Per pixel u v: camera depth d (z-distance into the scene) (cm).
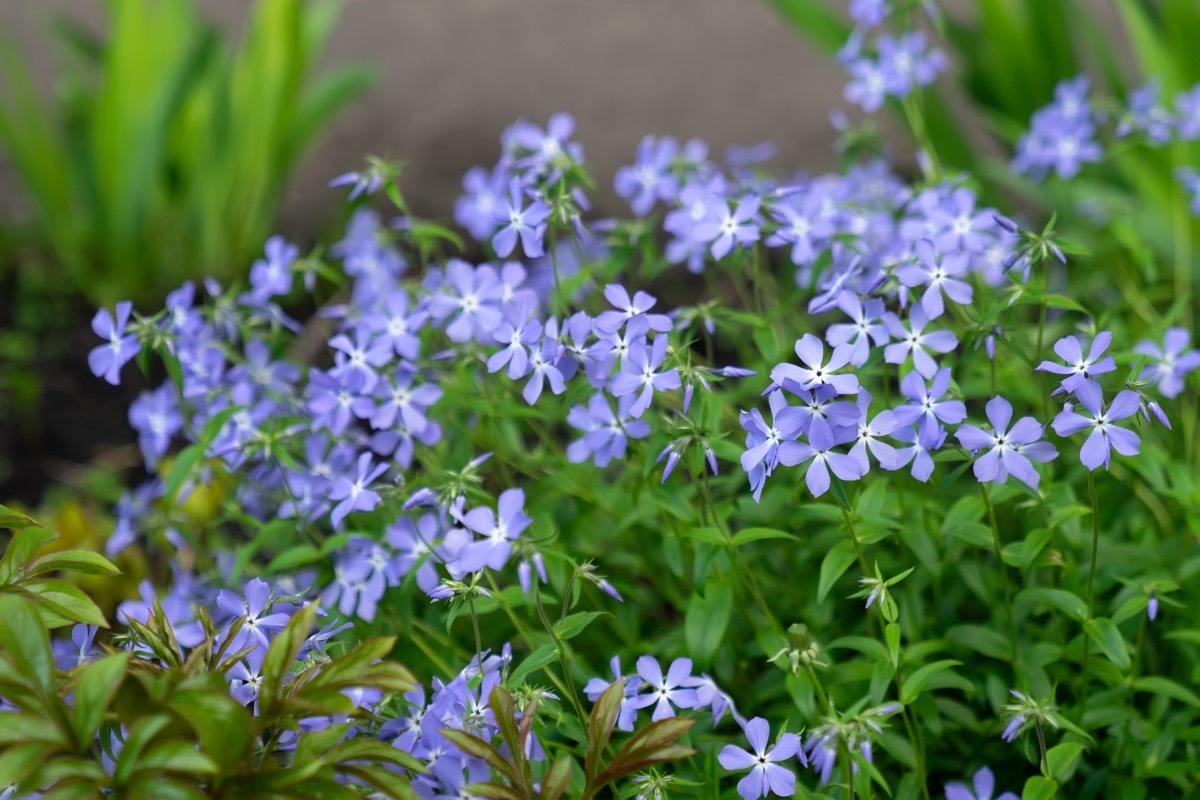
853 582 106
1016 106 155
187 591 108
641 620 111
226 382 111
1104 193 131
